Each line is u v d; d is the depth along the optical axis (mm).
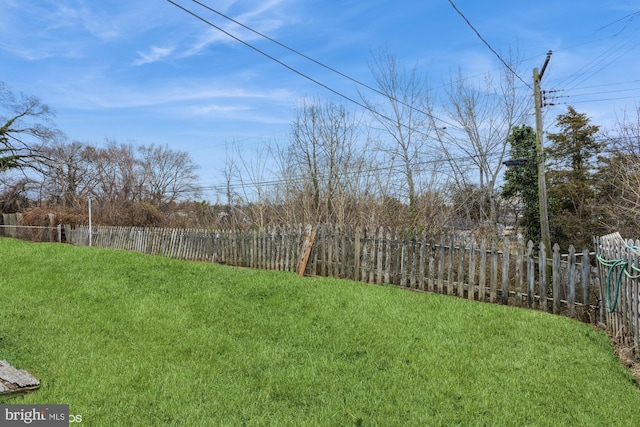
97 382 3910
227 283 8516
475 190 20406
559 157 20078
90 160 37656
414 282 8398
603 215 17078
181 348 4879
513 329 5578
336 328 5629
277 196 19250
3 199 33656
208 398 3650
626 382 4059
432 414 3402
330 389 3844
